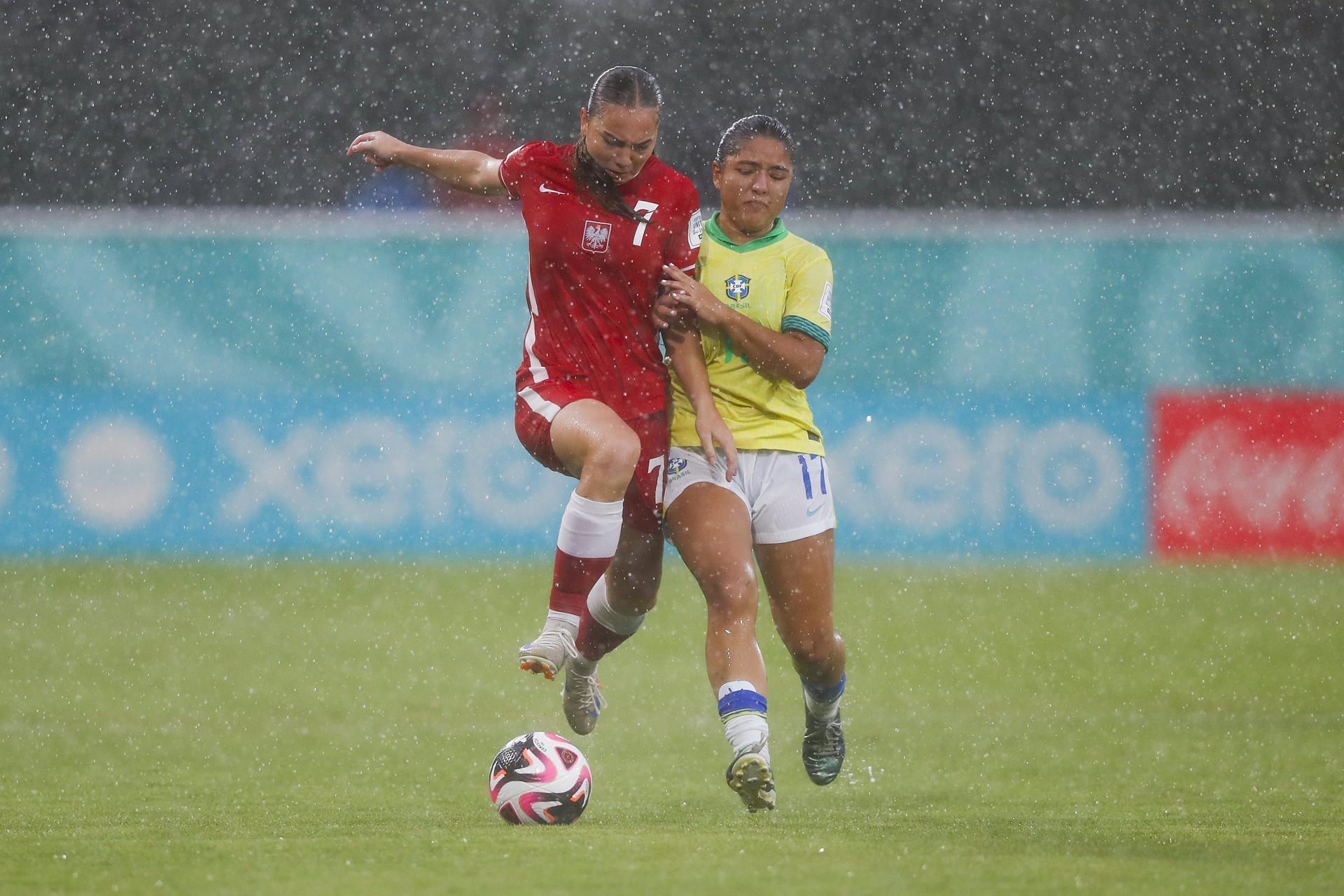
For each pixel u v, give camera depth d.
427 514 40.31
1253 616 32.34
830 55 52.00
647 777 16.02
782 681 25.11
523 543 40.38
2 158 50.41
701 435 12.76
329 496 40.16
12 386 39.41
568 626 13.38
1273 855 10.47
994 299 41.50
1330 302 41.38
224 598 33.41
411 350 40.56
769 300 13.37
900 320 41.44
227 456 40.00
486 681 24.45
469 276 40.78
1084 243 41.50
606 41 51.94
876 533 41.19
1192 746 18.91
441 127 52.72
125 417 39.78
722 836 10.99
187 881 9.09
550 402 13.32
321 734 19.42
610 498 12.77
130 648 27.61
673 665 26.52
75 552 39.50
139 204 50.84
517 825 11.89
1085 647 28.80
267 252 40.31
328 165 51.69
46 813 12.94
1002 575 37.84
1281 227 41.41
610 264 13.10
